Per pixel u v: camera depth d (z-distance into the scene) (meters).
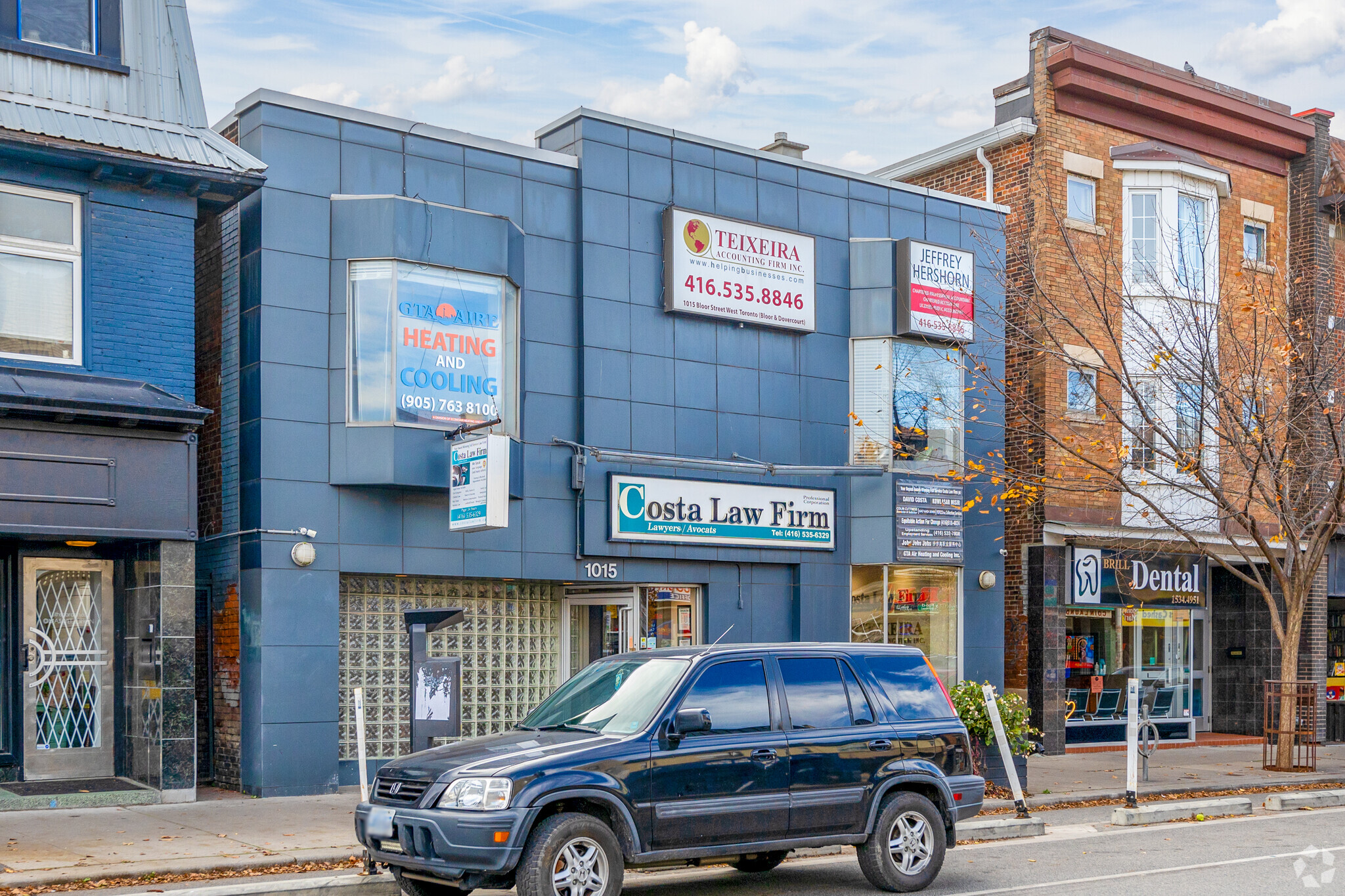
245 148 14.87
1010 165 21.66
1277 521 19.84
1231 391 18.17
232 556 14.67
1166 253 21.52
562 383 16.48
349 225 14.84
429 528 15.22
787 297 18.41
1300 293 23.23
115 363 13.53
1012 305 20.75
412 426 14.69
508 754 8.39
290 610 14.21
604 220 16.89
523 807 8.00
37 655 13.70
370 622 15.30
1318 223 23.84
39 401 12.26
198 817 12.43
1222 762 19.56
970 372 19.38
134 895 9.12
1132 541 21.14
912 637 19.48
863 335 19.12
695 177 17.78
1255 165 23.75
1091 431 20.80
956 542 19.25
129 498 12.98
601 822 8.27
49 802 12.73
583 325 16.58
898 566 19.42
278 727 14.02
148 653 13.57
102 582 14.18
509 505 15.44
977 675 19.66
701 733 8.86
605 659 10.03
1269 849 11.32
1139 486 19.23
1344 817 13.78
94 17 13.54
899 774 9.63
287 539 14.25
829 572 18.66
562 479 16.34
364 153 15.17
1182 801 14.79
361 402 14.69
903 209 19.83
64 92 13.21
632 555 16.73
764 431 18.14
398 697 15.38
